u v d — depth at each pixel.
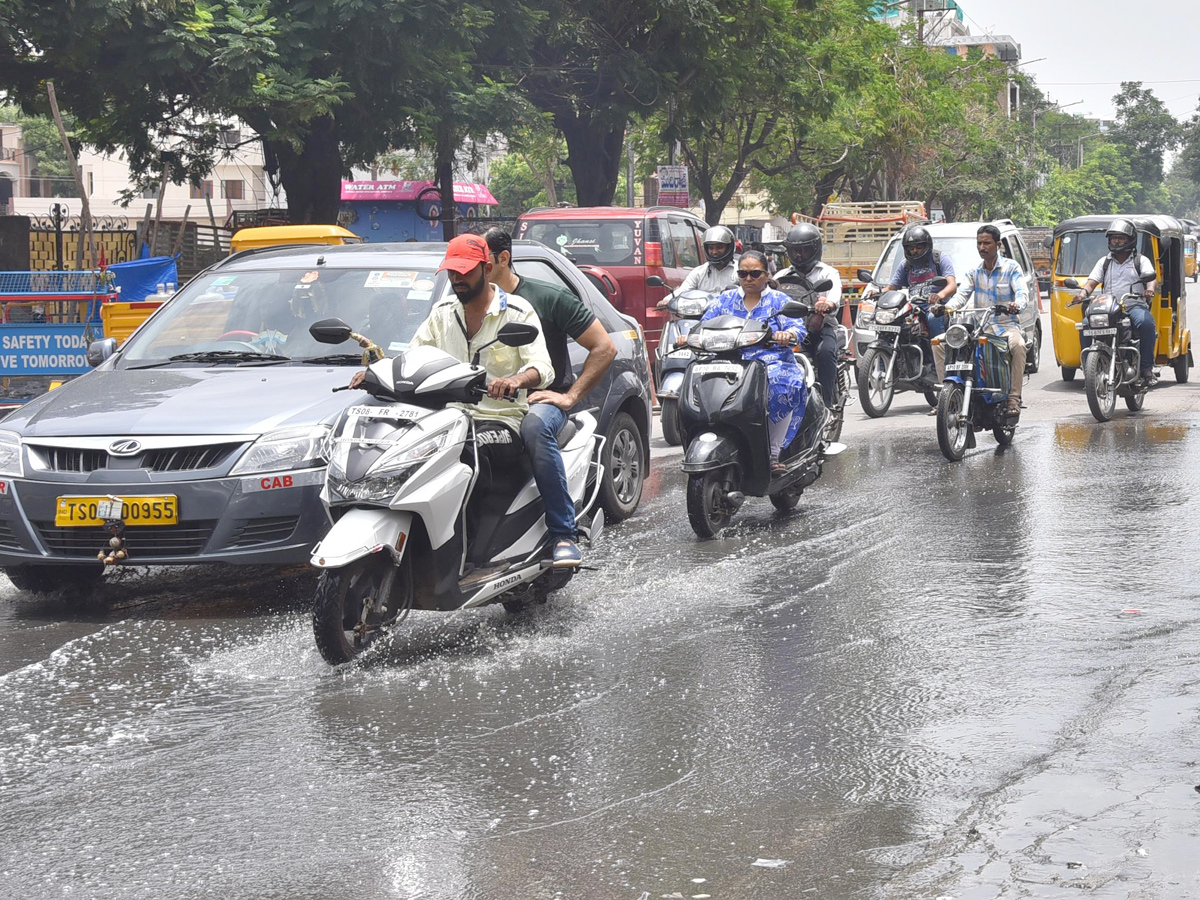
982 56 61.44
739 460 8.52
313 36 19.45
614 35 26.98
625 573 7.46
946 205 63.19
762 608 6.57
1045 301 35.12
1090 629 5.93
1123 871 3.45
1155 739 4.46
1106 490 9.59
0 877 3.63
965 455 11.73
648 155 42.66
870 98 44.72
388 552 5.71
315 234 15.57
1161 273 17.05
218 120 23.92
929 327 14.63
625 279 16.00
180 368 7.66
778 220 61.59
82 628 6.51
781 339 8.52
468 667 5.67
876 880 3.46
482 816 4.00
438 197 34.88
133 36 17.86
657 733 4.73
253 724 4.94
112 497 6.55
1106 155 140.75
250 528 6.55
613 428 9.01
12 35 17.48
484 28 22.25
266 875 3.61
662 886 3.47
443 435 5.81
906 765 4.32
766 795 4.11
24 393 13.11
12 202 72.38
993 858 3.56
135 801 4.19
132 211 64.06
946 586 6.88
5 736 4.86
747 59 28.62
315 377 7.27
